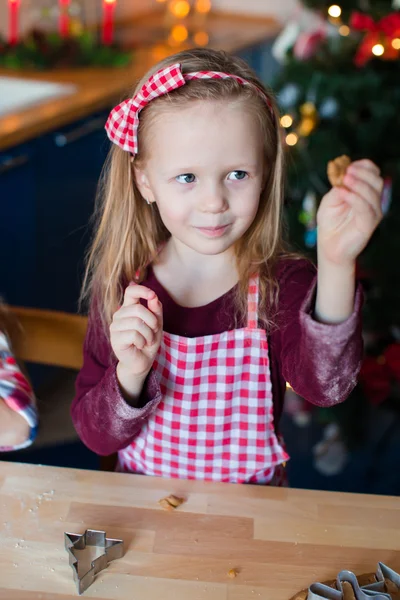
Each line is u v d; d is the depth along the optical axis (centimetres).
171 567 79
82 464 159
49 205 208
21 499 86
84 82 225
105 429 96
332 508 87
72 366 117
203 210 86
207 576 78
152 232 103
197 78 88
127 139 93
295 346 95
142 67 249
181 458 104
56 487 88
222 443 103
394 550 82
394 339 186
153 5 354
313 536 83
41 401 137
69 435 135
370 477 193
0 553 80
